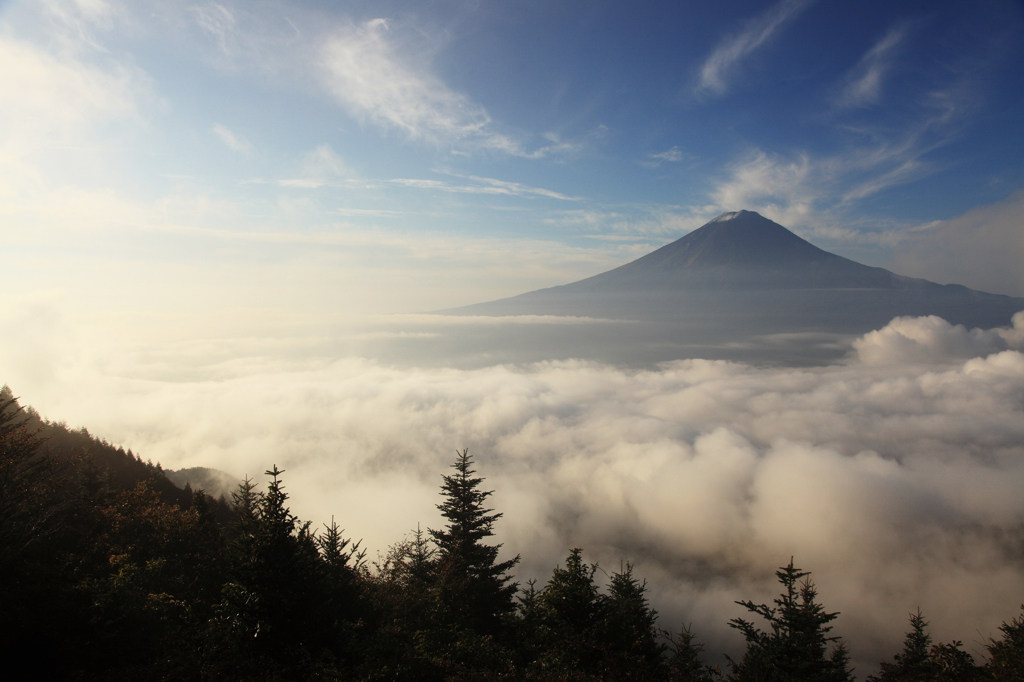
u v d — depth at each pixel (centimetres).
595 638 1434
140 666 1080
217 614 1370
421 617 1786
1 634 1088
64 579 1432
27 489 1703
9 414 1816
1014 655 1355
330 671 1089
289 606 1221
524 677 1187
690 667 1520
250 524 1412
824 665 1775
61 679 1028
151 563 2102
